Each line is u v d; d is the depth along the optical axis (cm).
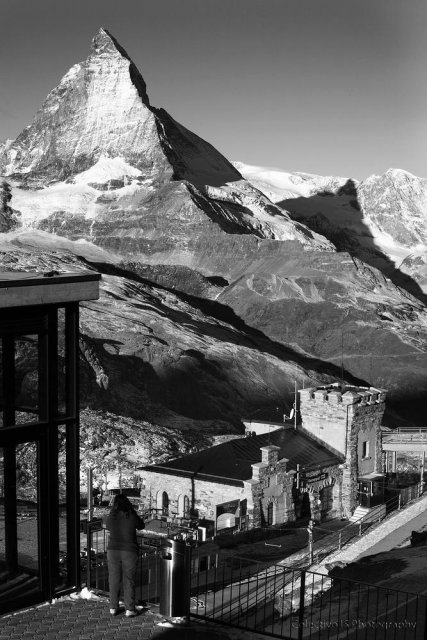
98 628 1445
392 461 6850
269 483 5181
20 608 1505
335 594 2488
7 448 1516
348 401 5931
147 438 9512
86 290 1485
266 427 7150
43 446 1492
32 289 1420
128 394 13812
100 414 10144
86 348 14188
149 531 4422
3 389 1516
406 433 7600
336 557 4169
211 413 15325
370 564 3142
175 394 15438
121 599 1578
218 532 4753
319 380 19050
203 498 5144
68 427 1513
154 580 2273
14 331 1438
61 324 9756
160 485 5275
